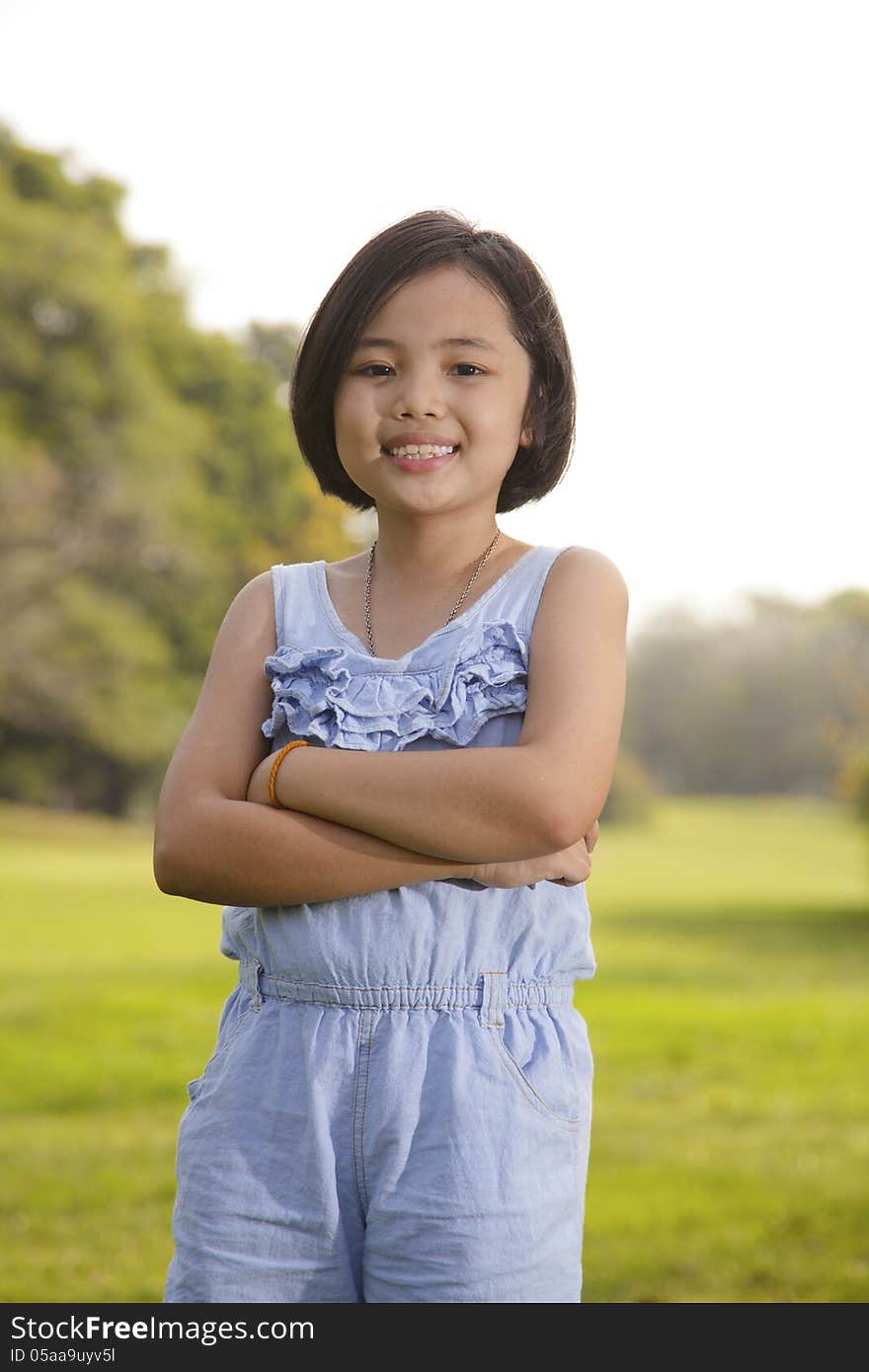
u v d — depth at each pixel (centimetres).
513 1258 157
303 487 3697
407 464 170
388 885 160
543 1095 161
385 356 169
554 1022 166
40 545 3164
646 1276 386
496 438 171
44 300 3284
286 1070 162
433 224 174
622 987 1013
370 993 161
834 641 4647
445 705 166
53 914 1551
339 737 165
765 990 1015
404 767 159
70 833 3022
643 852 3000
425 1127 158
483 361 170
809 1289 376
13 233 3269
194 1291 163
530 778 157
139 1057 751
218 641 183
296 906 164
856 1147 544
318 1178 159
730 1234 425
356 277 171
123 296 3403
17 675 3145
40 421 3303
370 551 186
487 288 171
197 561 3353
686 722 4872
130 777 3403
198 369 3681
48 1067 722
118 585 3347
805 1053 764
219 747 175
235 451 3666
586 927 171
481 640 168
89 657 3209
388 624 176
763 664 4819
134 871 2236
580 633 168
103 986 1020
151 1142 559
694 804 4688
